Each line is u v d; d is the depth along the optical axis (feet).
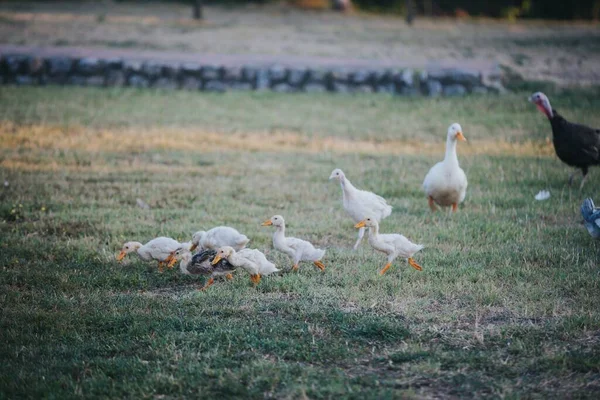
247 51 83.30
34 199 40.93
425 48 87.86
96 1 129.49
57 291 28.99
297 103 67.26
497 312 26.94
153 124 60.23
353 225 37.68
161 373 22.59
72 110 63.26
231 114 63.72
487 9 126.31
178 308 27.43
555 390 21.54
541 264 31.68
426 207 40.96
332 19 115.14
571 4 120.88
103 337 25.30
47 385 21.95
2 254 32.58
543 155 52.54
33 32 90.79
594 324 25.52
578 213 39.19
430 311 27.04
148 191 43.01
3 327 25.88
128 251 30.99
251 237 35.12
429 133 59.06
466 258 32.40
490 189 44.24
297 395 21.31
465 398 21.25
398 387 21.86
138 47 83.25
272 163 50.29
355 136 58.23
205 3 129.90
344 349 23.97
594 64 79.00
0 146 52.42
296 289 28.96
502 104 66.18
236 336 25.00
